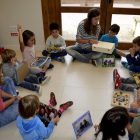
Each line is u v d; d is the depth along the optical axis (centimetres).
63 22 334
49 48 292
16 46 349
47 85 239
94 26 276
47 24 323
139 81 220
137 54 255
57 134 168
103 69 276
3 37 341
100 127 120
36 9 310
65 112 192
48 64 269
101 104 203
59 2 311
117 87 221
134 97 205
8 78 186
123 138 124
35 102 136
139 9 307
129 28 329
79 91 226
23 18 321
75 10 318
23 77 229
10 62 214
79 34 284
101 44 274
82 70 275
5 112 174
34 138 141
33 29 331
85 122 168
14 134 170
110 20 322
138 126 123
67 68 281
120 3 307
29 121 136
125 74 261
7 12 316
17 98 186
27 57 254
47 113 165
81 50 301
